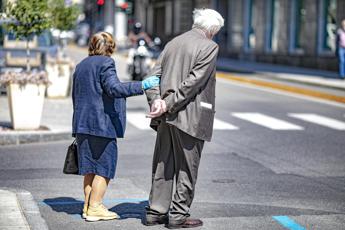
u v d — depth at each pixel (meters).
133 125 22.67
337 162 16.70
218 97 32.19
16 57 29.19
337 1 47.59
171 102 9.87
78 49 87.56
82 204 11.95
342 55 40.12
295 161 16.72
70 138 19.28
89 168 10.58
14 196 11.89
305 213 11.65
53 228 10.41
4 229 9.74
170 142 10.38
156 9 97.94
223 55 68.25
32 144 18.45
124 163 15.98
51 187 13.35
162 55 10.38
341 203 12.47
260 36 59.81
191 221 10.53
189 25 81.56
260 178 14.59
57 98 28.98
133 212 11.44
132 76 38.69
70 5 32.03
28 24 20.41
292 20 54.03
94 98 10.47
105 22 114.31
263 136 20.64
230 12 66.69
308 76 42.75
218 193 13.06
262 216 11.36
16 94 18.94
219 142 19.34
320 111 27.66
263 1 59.03
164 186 10.51
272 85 37.97
